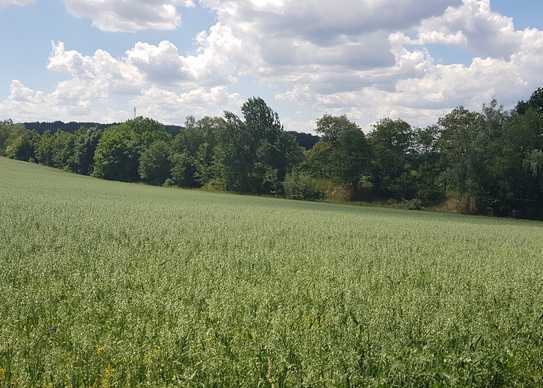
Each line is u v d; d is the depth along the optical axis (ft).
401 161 299.99
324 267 41.52
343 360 21.24
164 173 369.50
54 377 19.08
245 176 331.98
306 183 301.43
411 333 25.02
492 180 243.81
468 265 49.78
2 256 40.93
